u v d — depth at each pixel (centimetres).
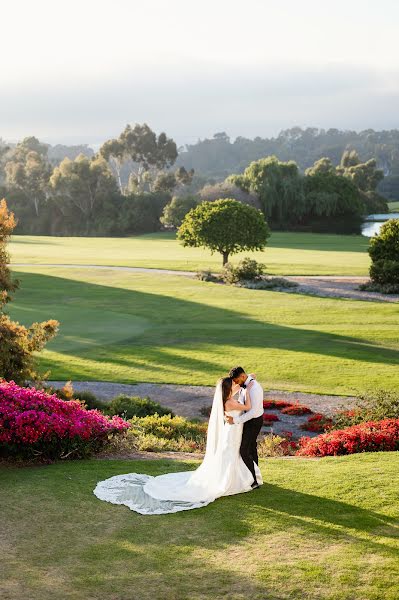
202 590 702
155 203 15050
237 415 991
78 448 1224
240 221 6725
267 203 13788
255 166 14062
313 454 1345
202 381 2995
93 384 2878
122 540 829
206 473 986
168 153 19712
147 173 19600
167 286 6269
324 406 2609
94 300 5591
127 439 1377
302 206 13788
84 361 3334
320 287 6097
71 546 811
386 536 826
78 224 15650
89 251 9512
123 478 1054
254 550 796
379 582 711
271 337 4106
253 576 730
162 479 1036
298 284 6225
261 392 1016
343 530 848
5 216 2381
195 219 6806
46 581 720
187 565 758
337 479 1041
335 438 1354
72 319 4662
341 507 924
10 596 686
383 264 5981
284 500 960
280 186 13900
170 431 1756
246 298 5659
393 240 6062
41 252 9294
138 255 8875
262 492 998
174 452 1393
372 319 4756
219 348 3747
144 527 870
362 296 5709
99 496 973
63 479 1066
